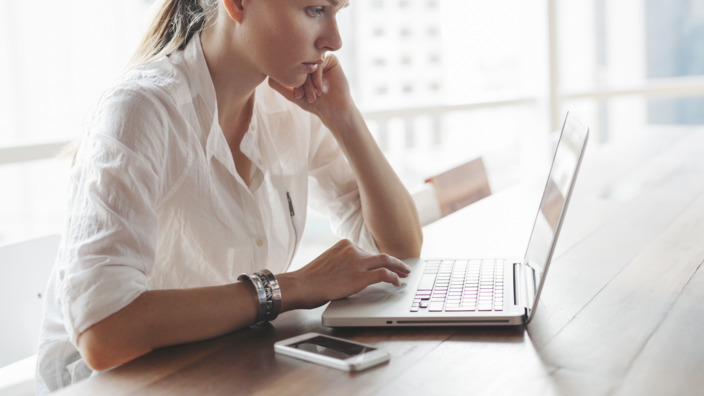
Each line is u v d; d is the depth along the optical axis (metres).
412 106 3.39
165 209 1.16
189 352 0.90
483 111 4.14
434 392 0.76
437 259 1.27
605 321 0.96
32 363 1.23
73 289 0.94
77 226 0.99
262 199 1.35
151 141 1.07
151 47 1.27
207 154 1.19
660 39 5.47
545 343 0.89
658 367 0.81
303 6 1.09
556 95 4.31
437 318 0.95
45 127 7.23
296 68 1.13
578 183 2.14
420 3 4.77
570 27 5.44
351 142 1.40
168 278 1.22
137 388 0.80
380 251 1.43
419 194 1.88
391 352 0.88
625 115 5.25
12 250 1.30
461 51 4.63
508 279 1.10
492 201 1.95
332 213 1.53
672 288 1.10
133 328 0.91
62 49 6.49
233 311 0.95
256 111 1.36
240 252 1.25
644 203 1.78
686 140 2.96
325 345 0.89
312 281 1.03
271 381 0.80
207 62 1.21
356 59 4.78
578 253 1.34
